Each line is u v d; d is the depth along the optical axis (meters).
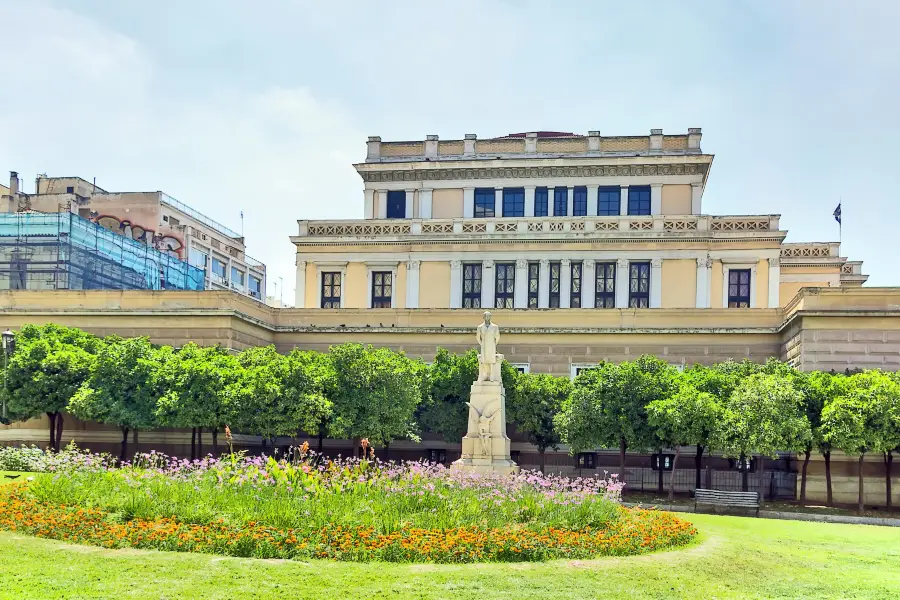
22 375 42.19
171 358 42.47
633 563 19.97
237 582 16.72
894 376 39.66
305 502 22.66
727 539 25.06
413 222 66.12
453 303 64.81
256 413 40.53
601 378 41.62
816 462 43.78
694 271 62.53
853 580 19.64
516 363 53.16
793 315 46.31
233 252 112.25
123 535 20.31
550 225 64.62
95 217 89.50
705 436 39.38
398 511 22.69
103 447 48.28
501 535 20.62
